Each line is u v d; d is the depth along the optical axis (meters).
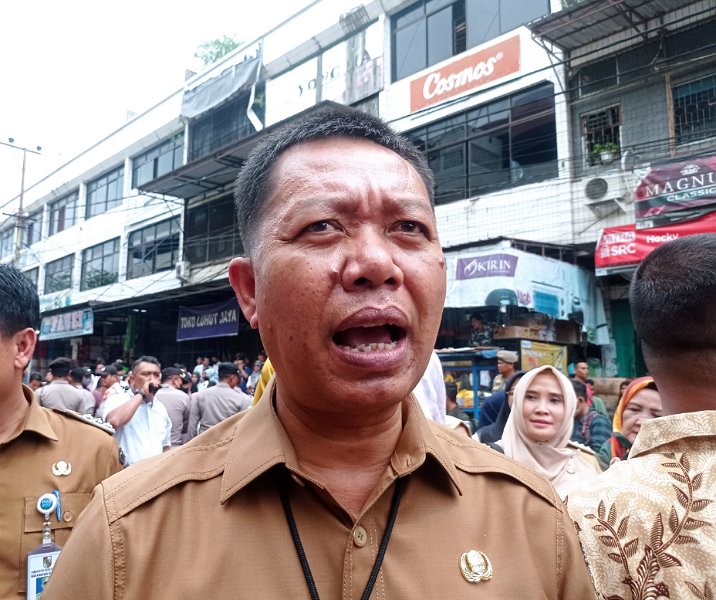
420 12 10.76
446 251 8.05
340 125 1.04
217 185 13.76
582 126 8.70
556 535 1.06
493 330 7.66
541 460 2.61
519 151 9.23
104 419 3.82
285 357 0.95
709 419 1.14
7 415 1.77
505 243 7.57
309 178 0.98
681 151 7.74
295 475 0.94
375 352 0.92
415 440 1.02
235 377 5.30
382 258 0.91
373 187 0.97
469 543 0.97
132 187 17.31
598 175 8.38
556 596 1.02
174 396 5.09
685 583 1.05
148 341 15.48
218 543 0.91
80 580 0.91
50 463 1.80
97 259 18.45
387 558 0.93
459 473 1.07
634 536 1.12
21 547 1.69
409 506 0.99
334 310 0.91
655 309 1.23
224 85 13.80
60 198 20.89
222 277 12.88
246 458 0.98
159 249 15.93
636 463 1.22
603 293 8.72
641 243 7.32
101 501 0.98
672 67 7.88
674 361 1.21
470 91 9.80
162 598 0.87
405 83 10.72
